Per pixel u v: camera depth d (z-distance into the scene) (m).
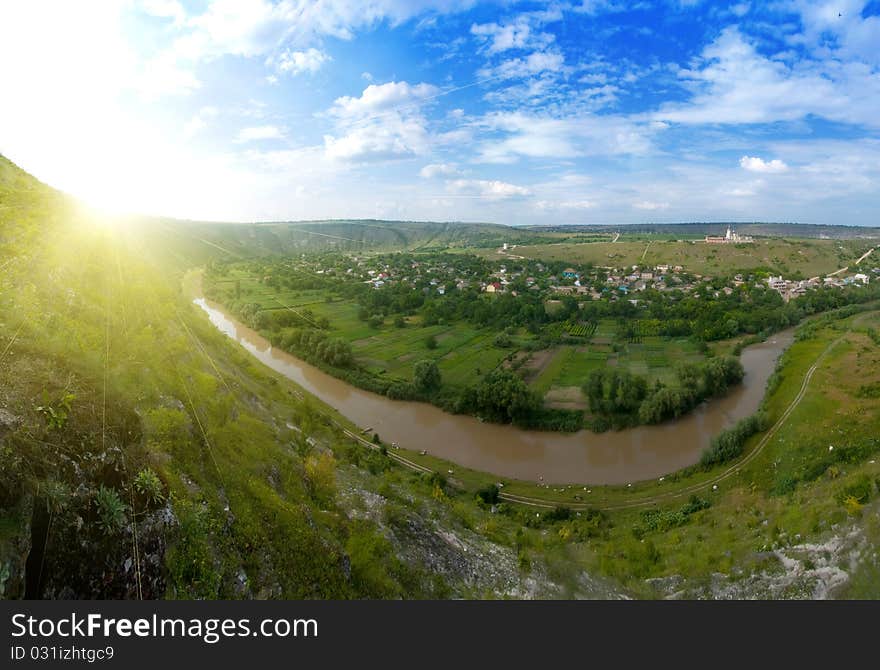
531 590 25.89
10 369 12.46
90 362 14.98
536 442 55.91
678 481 45.03
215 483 18.88
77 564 11.30
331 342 81.31
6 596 9.84
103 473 12.68
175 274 77.81
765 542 31.44
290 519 19.98
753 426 49.84
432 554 26.42
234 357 46.09
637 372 74.50
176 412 19.53
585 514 39.94
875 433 41.94
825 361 66.19
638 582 29.69
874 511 29.80
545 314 110.69
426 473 46.72
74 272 23.53
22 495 10.66
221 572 15.29
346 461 37.72
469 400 62.72
